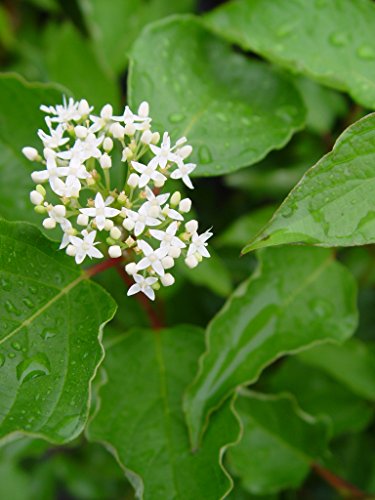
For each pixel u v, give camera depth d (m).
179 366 0.21
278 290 0.21
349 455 0.28
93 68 0.28
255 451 0.24
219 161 0.21
